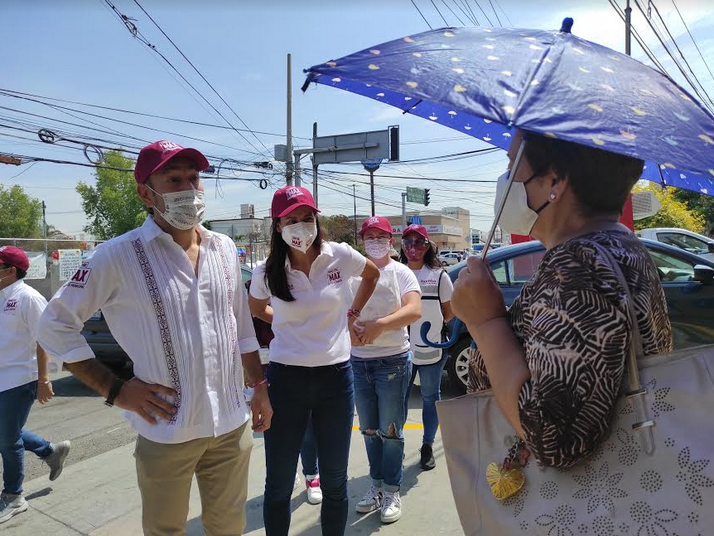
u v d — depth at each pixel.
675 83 1.25
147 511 1.87
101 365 1.81
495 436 1.21
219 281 1.98
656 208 4.85
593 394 0.92
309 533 2.88
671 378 0.93
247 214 49.38
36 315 3.23
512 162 1.22
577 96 1.01
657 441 0.92
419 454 3.89
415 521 2.95
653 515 0.90
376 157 18.98
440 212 66.44
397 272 3.06
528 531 1.06
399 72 1.09
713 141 1.10
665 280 5.01
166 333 1.80
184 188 1.86
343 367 2.43
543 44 1.15
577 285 0.96
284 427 2.36
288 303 2.35
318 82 1.29
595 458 0.97
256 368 2.21
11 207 48.69
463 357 5.23
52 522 3.09
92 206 44.84
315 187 19.88
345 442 2.45
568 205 1.14
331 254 2.43
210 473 2.00
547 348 0.95
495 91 1.00
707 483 0.87
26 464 4.07
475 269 1.21
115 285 1.79
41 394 3.26
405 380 3.02
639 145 0.96
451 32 1.27
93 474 3.78
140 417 1.85
